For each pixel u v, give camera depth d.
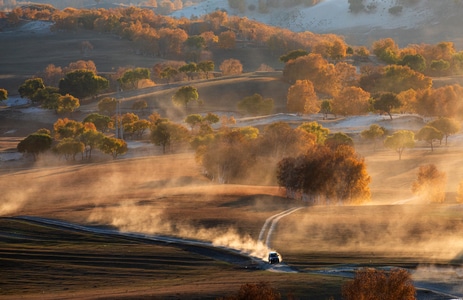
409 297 162.38
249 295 156.38
